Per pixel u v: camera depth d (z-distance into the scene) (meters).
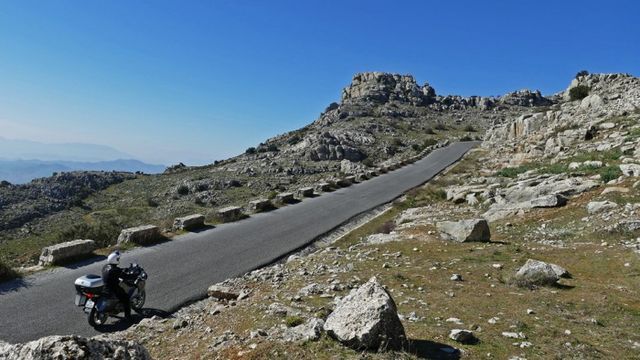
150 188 68.38
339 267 13.66
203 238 20.86
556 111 55.06
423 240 17.31
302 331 7.25
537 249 15.55
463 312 8.93
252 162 77.25
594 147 33.62
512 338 7.48
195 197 55.28
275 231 23.42
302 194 37.19
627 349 7.15
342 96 167.00
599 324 8.38
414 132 106.25
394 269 12.96
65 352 4.36
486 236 17.25
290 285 11.59
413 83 153.50
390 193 39.09
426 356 6.56
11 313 10.98
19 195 62.53
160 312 11.55
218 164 88.25
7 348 4.54
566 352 6.92
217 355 7.04
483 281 11.62
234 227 23.95
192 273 15.20
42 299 12.08
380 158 77.44
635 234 15.18
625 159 25.83
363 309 6.75
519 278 11.38
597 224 17.05
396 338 6.66
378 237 18.75
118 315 11.31
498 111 140.75
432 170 55.16
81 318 10.92
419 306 9.37
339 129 101.81
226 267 16.25
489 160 51.84
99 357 4.52
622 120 38.28
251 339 7.41
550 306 9.40
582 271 12.86
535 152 41.94
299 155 76.06
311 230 24.05
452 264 13.50
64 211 57.78
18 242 42.00
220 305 10.95
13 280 13.56
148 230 19.64
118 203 60.78
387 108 131.88
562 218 19.16
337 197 36.91
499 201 25.12
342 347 6.62
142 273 11.60
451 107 144.25
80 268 15.13
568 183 23.14
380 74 158.25
